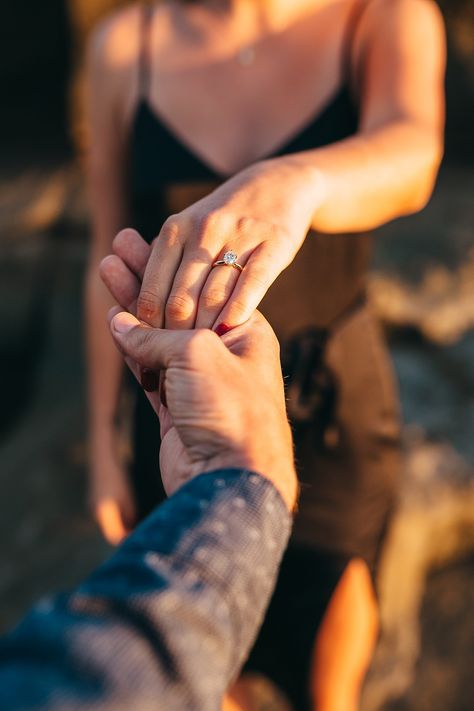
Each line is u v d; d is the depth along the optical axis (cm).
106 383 102
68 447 182
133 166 92
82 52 256
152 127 90
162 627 29
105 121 95
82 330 221
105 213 100
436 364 179
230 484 35
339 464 87
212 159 88
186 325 49
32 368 228
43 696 27
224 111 88
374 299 188
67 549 155
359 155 68
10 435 196
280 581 89
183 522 33
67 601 30
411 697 134
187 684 29
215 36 89
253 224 52
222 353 40
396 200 71
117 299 53
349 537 88
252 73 88
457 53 238
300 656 90
